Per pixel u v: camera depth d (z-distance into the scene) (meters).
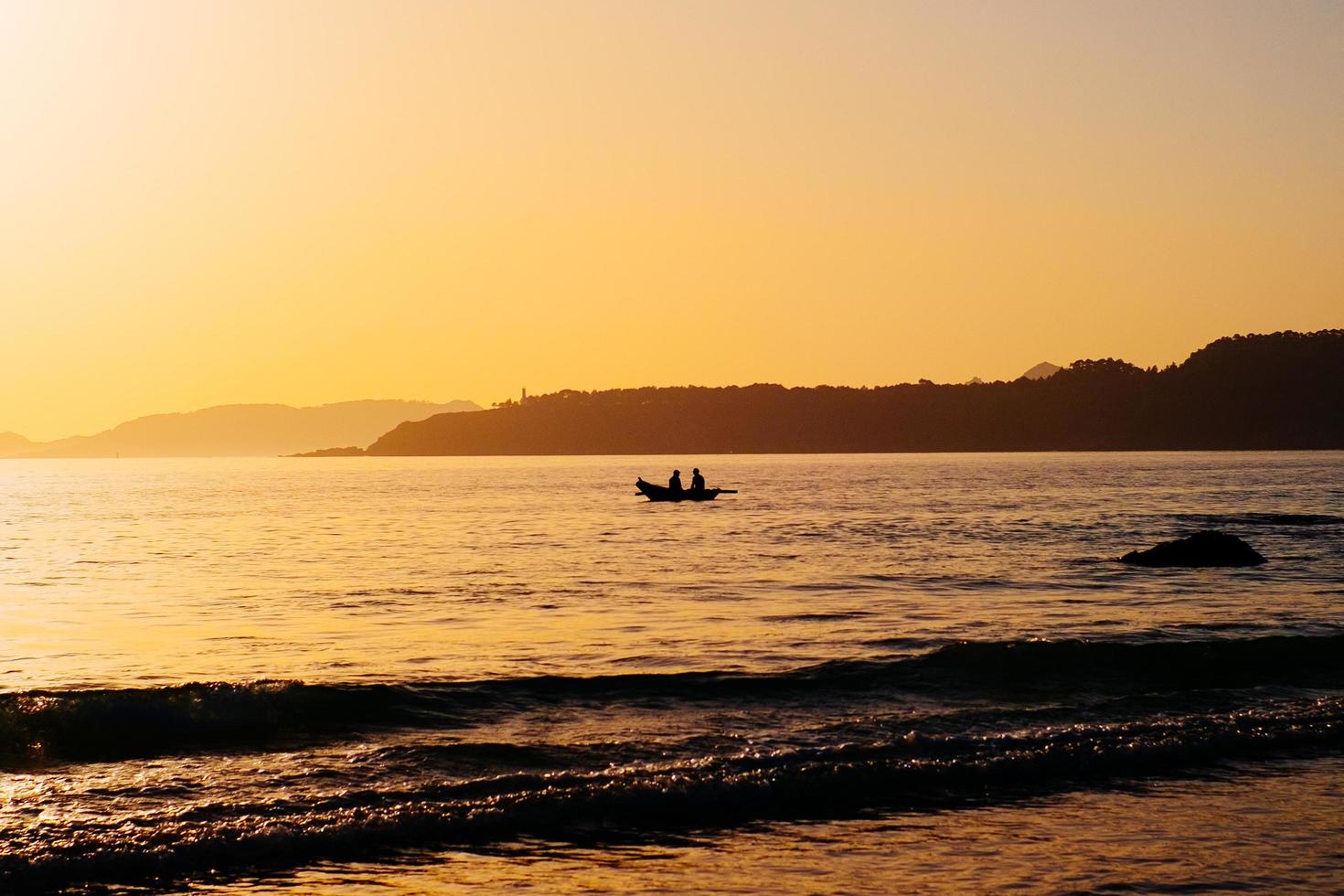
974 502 96.50
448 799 16.06
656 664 25.45
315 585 42.31
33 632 31.16
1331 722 20.33
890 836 15.20
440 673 24.61
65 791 16.39
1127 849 14.73
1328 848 14.84
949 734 19.50
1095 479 147.75
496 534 69.12
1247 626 30.48
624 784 16.55
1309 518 71.38
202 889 13.47
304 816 15.31
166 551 59.50
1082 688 22.81
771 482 148.88
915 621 31.77
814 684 22.59
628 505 101.50
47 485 196.25
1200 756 18.69
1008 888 13.47
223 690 20.05
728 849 14.70
